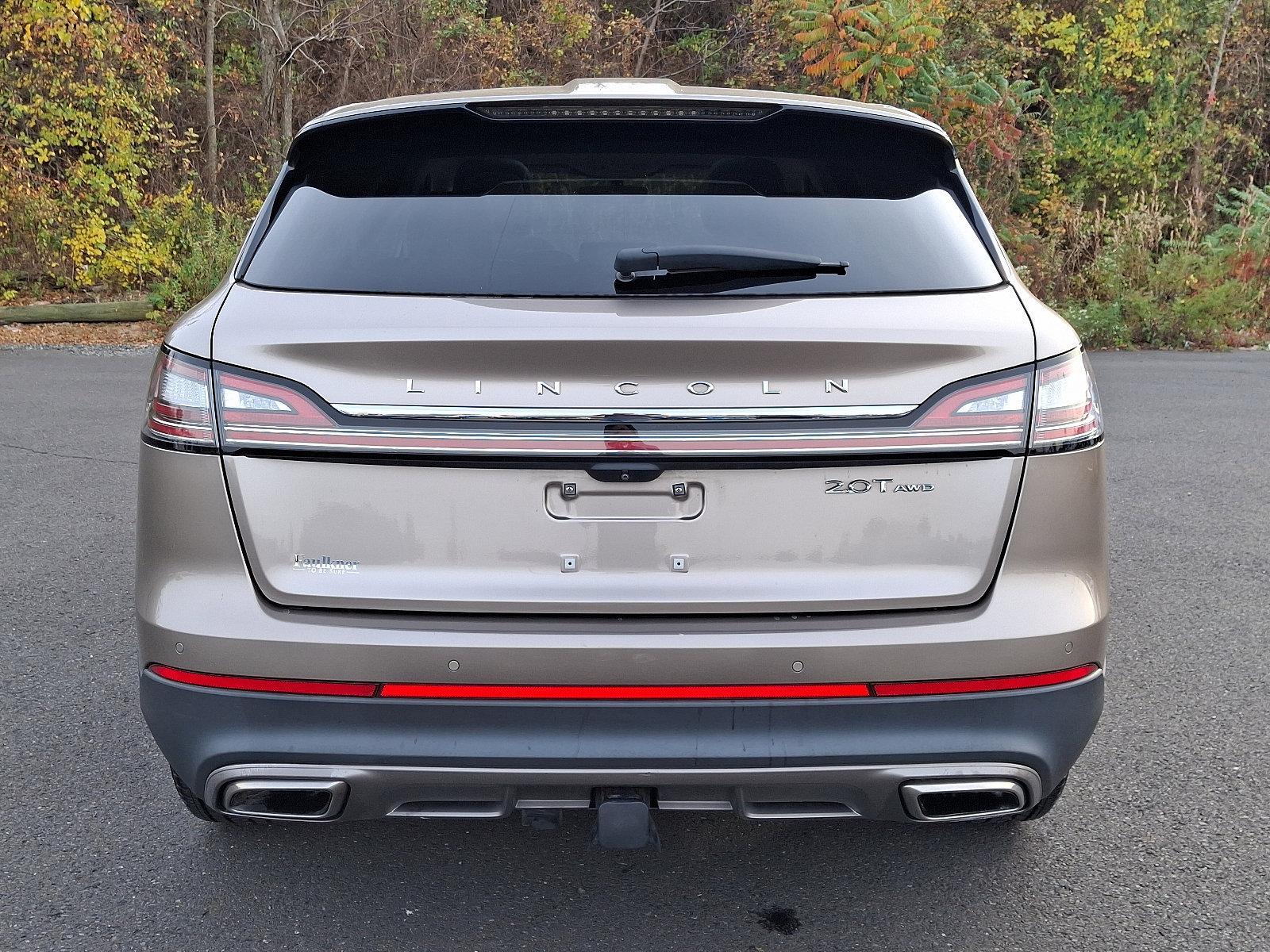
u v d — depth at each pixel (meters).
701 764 2.05
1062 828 2.88
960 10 21.11
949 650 2.06
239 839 2.79
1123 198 20.86
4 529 5.38
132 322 13.49
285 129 19.97
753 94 2.61
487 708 2.04
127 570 4.82
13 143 14.09
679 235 2.31
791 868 2.69
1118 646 4.14
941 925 2.45
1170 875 2.65
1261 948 2.37
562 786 2.10
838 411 2.02
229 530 2.07
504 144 2.50
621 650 2.02
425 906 2.51
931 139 2.53
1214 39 21.70
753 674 2.04
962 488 2.08
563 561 2.05
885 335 2.02
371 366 2.01
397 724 2.05
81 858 2.68
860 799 2.13
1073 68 21.56
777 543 2.06
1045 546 2.12
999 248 2.42
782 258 2.12
